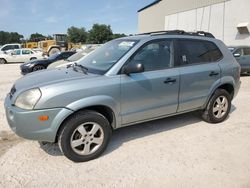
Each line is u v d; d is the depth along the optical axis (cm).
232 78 514
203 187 304
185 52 450
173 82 423
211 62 484
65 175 328
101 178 321
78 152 354
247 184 309
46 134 330
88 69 401
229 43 2030
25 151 391
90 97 345
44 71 422
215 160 365
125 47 410
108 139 378
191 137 445
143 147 406
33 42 3575
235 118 548
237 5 1920
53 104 324
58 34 3247
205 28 2262
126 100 380
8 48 2741
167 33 444
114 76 369
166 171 337
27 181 314
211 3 2172
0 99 714
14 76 1279
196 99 466
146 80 392
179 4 2581
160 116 432
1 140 430
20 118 323
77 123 344
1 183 310
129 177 324
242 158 371
